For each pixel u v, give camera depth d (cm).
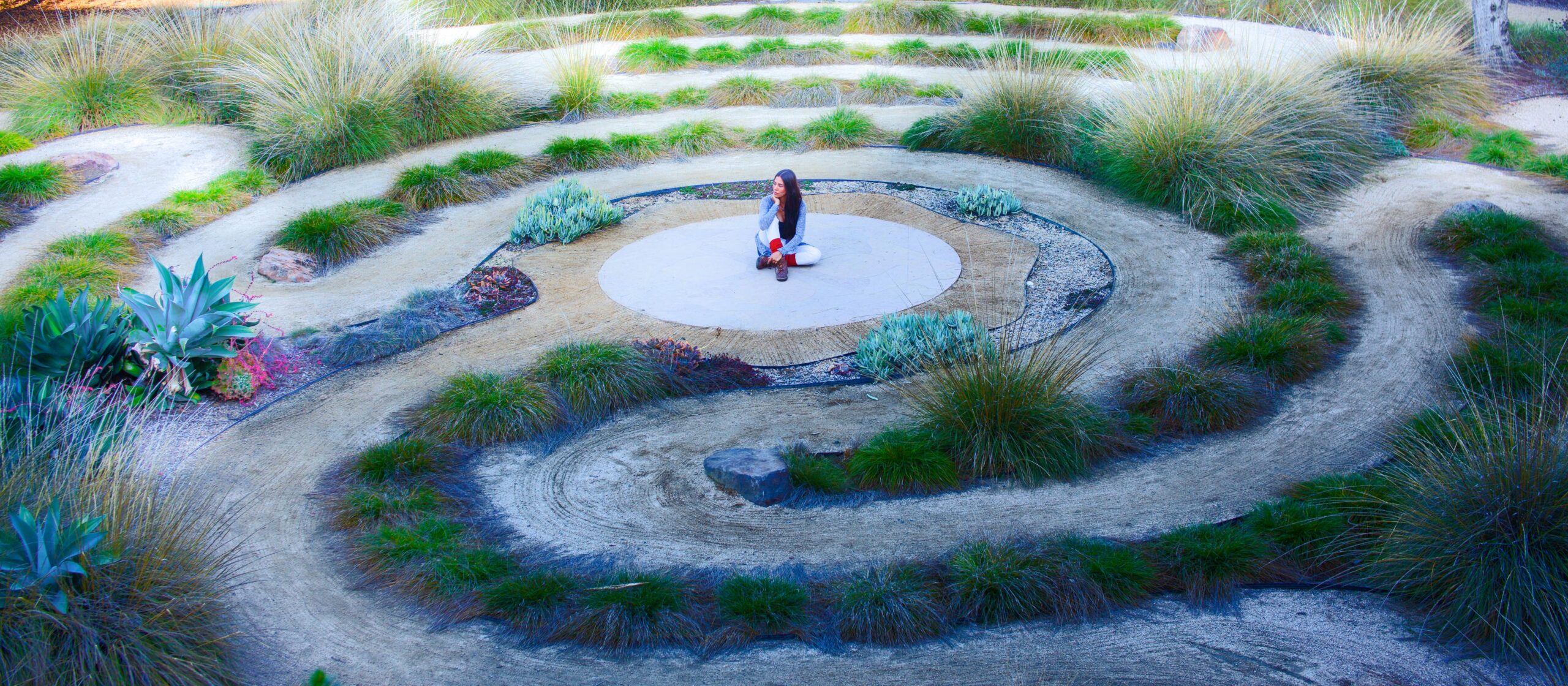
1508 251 827
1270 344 676
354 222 931
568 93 1322
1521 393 616
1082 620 449
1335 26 1358
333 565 491
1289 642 433
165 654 393
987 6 1872
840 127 1230
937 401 606
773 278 849
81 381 612
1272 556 481
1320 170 1017
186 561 432
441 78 1223
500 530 525
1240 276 840
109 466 447
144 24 1320
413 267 892
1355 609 452
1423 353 693
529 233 941
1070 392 620
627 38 1677
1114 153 1052
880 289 826
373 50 1189
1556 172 1023
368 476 558
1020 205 1012
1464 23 1425
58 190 1015
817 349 726
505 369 702
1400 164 1090
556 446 609
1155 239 928
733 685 412
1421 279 816
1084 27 1645
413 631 445
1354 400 636
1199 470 568
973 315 746
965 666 423
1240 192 948
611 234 962
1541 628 413
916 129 1221
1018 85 1178
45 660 369
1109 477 564
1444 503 454
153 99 1245
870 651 433
